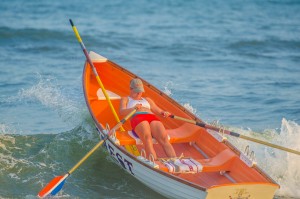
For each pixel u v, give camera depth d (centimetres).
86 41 6656
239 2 9300
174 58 6091
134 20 7875
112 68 3856
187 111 3366
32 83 4894
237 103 4522
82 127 3750
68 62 5741
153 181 2814
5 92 4638
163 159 2873
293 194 3028
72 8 8375
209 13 8500
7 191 2912
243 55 6291
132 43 6675
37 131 3816
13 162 3247
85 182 3103
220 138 3047
